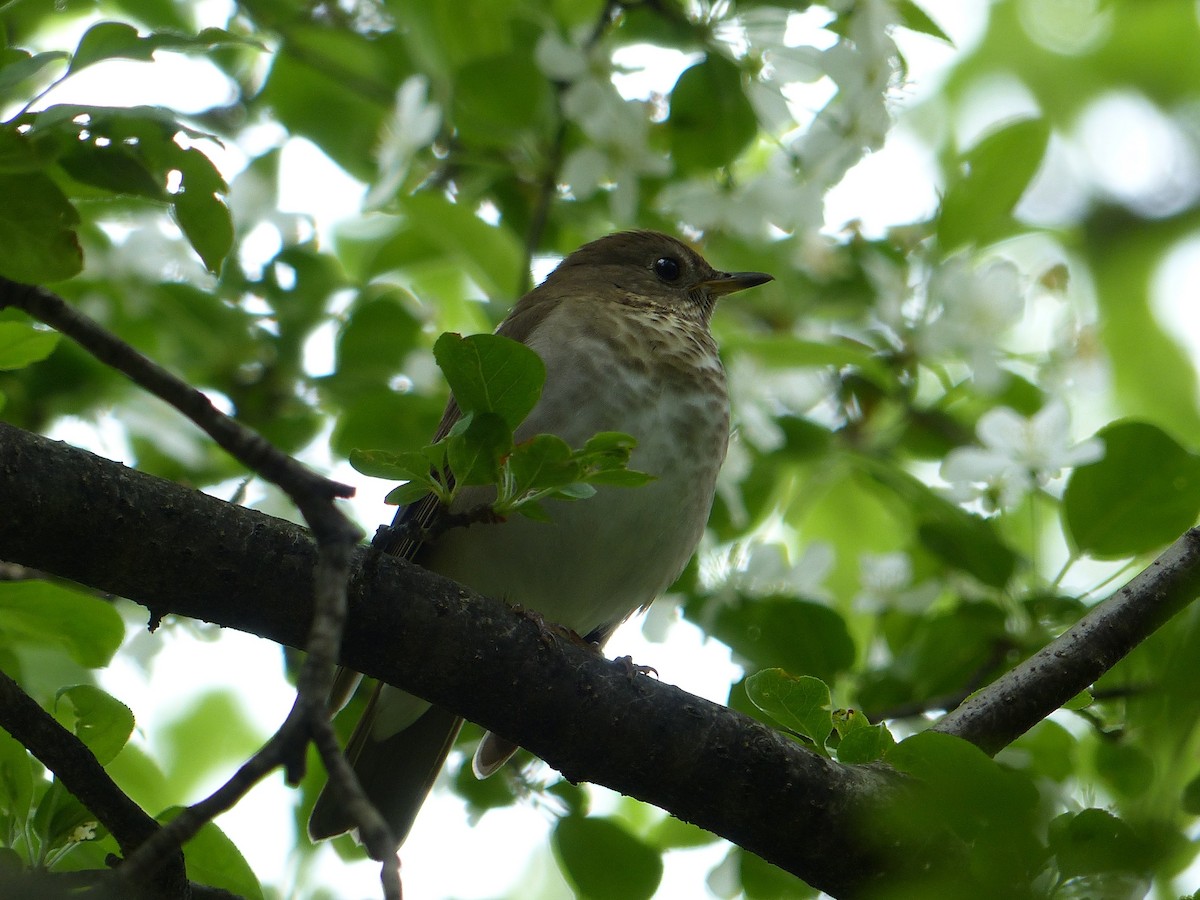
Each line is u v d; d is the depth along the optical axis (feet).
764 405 33.55
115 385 33.53
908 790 20.27
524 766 30.66
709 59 31.17
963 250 35.83
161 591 20.85
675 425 29.45
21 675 27.27
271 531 21.17
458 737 33.01
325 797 29.19
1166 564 25.29
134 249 34.88
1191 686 21.98
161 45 19.80
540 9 34.45
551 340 29.71
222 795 14.16
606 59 31.73
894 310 35.22
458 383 19.20
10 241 18.88
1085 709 25.90
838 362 32.89
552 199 35.70
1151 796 22.03
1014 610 30.45
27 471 19.99
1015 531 37.47
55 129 19.95
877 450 35.63
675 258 35.76
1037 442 31.32
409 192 34.32
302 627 21.30
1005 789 18.54
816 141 31.53
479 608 22.33
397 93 34.73
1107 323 51.75
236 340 35.17
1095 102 61.62
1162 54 60.85
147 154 20.88
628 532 29.37
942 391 37.35
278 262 35.99
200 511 20.88
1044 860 18.07
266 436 34.35
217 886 24.54
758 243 37.35
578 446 28.76
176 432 33.06
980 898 17.98
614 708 22.44
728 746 22.45
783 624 30.48
